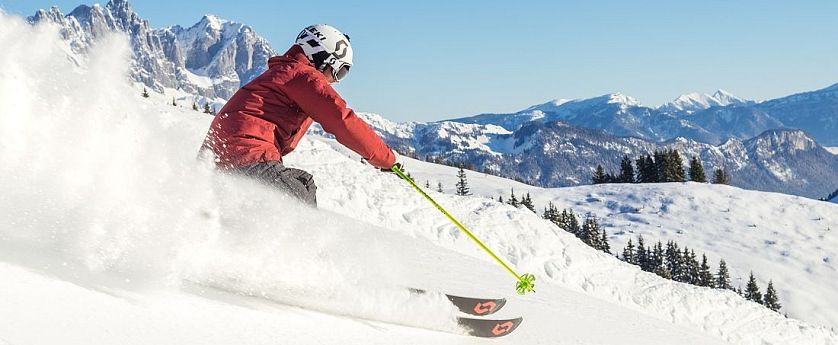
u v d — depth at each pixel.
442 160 147.38
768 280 82.56
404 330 3.04
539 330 4.24
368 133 3.25
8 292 1.70
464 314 3.60
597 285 10.58
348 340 2.53
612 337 4.98
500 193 102.62
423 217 11.01
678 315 10.41
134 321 1.87
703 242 89.06
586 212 93.75
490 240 10.85
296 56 3.29
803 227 94.94
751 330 10.53
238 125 3.10
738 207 96.88
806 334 10.86
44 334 1.57
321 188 11.18
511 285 6.48
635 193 99.81
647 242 84.31
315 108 3.15
